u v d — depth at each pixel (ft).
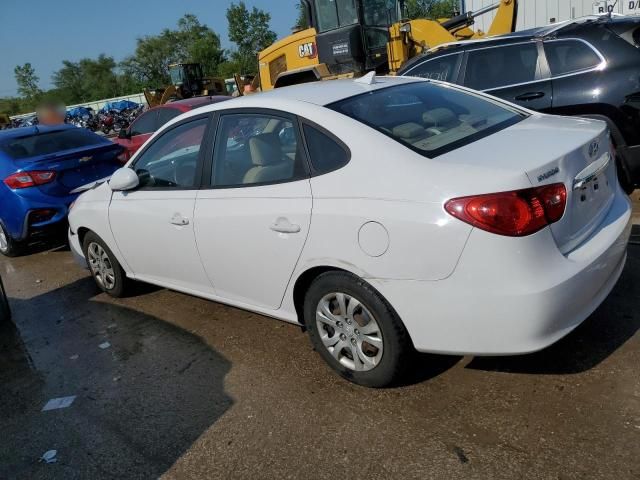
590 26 17.29
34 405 11.66
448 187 8.40
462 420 9.11
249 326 13.73
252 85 50.24
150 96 83.66
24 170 21.80
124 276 16.12
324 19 35.86
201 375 11.78
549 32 18.15
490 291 8.20
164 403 10.97
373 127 9.89
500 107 12.01
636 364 9.76
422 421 9.23
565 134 9.82
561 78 17.53
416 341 9.19
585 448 8.13
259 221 10.71
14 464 9.83
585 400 9.10
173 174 13.24
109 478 9.12
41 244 25.73
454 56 20.21
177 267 13.39
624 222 9.85
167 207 12.96
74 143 24.38
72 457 9.77
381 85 11.92
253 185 11.09
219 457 9.19
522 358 10.50
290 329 13.23
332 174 9.75
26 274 21.29
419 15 127.44
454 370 10.46
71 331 15.12
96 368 12.84
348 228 9.29
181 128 13.14
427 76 21.06
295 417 9.87
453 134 10.12
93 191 16.20
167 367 12.34
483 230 8.07
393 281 8.97
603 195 9.87
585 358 10.18
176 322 14.57
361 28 34.45
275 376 11.28
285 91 12.06
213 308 15.15
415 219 8.53
